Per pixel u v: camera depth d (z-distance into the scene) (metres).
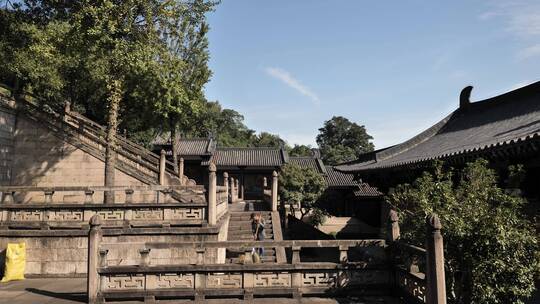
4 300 9.93
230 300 9.42
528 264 7.16
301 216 31.14
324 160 72.38
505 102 19.91
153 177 19.84
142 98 21.58
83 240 12.98
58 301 9.77
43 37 15.40
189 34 23.92
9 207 13.12
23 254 12.59
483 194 7.70
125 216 13.25
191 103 19.61
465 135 19.45
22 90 21.14
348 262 9.92
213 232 13.05
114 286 9.52
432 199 8.27
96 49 14.64
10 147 18.34
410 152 23.00
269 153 44.47
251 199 41.62
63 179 18.61
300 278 9.80
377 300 9.44
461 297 7.79
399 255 9.65
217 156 43.44
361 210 36.88
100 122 33.62
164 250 12.90
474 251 7.47
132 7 14.57
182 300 9.44
